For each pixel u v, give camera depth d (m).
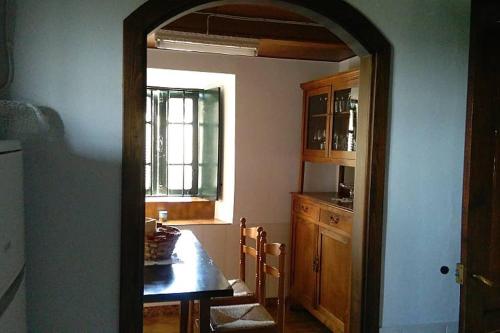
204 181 4.32
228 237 4.01
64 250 1.53
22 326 1.33
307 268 3.75
